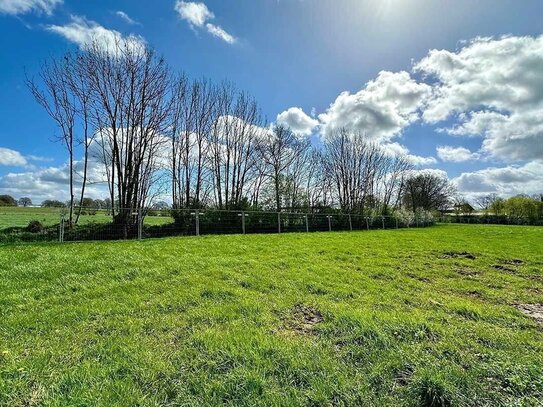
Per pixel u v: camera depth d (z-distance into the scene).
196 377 3.50
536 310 6.65
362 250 13.73
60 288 6.70
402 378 3.59
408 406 3.10
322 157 46.25
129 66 21.67
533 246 16.98
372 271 9.59
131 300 6.08
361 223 34.09
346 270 9.53
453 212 69.00
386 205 43.97
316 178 44.28
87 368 3.60
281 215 25.62
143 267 8.56
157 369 3.63
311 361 3.84
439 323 5.29
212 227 21.17
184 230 19.88
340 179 48.59
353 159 49.44
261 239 16.36
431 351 4.21
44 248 10.88
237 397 3.19
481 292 7.94
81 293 6.44
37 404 3.01
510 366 3.81
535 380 3.50
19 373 3.45
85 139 21.59
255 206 31.28
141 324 4.98
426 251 14.27
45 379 3.38
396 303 6.54
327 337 4.66
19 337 4.45
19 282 6.94
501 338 4.76
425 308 6.31
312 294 6.98
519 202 55.69
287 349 4.12
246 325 5.03
